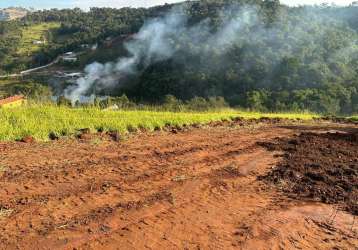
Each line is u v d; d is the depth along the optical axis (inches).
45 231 174.9
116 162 286.7
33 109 420.2
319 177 285.4
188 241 180.9
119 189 233.9
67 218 189.5
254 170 300.7
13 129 335.0
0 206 194.2
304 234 199.0
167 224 195.3
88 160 284.0
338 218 220.2
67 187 228.1
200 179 268.4
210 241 182.9
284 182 273.7
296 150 371.2
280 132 493.4
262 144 391.9
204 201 229.8
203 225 198.4
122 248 168.6
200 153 338.3
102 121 400.2
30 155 282.2
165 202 221.9
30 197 208.7
